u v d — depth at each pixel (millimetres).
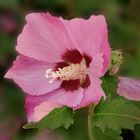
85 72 446
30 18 446
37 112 431
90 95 425
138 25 596
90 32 421
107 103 430
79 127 486
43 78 458
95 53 426
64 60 460
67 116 430
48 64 465
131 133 482
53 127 428
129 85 439
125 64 561
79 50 445
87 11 602
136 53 573
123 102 429
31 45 454
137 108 428
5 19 625
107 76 435
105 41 410
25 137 542
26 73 459
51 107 430
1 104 577
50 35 449
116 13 599
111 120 427
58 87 450
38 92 449
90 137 435
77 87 445
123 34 591
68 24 425
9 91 583
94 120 431
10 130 566
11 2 619
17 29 624
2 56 601
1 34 614
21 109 575
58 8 613
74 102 426
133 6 598
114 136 437
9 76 457
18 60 458
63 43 452
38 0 619
